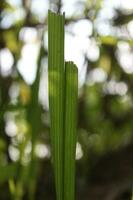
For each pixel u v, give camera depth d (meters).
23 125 1.04
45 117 1.37
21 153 0.82
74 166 0.48
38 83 0.76
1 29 1.19
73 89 0.47
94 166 1.38
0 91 1.10
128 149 1.41
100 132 1.60
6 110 0.84
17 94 1.14
